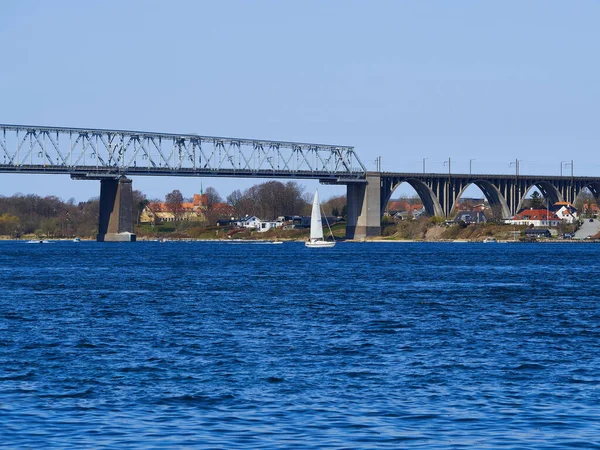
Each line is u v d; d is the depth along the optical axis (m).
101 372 72.88
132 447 50.84
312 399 62.66
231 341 90.88
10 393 64.38
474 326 104.88
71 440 52.16
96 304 133.25
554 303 136.50
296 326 104.44
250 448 50.69
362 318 113.62
